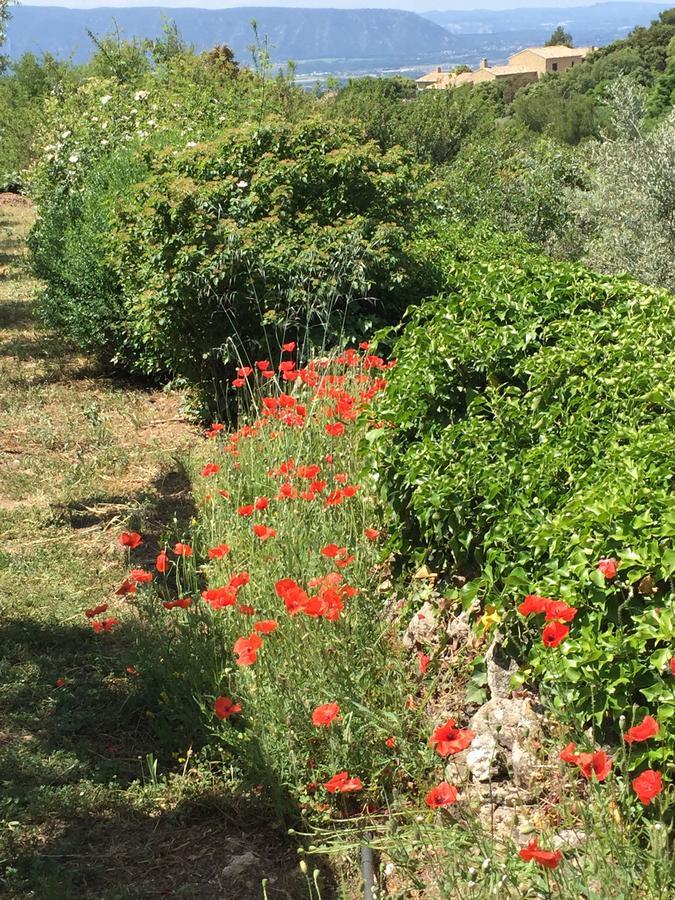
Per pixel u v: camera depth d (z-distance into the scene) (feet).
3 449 23.63
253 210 24.14
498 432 13.28
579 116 116.16
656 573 8.93
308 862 9.84
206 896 9.48
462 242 28.22
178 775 11.16
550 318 16.55
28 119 80.23
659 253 33.94
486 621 10.56
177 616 13.92
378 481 14.30
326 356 22.45
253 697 11.52
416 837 9.37
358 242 23.22
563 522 10.00
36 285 45.65
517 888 7.97
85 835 10.41
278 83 51.70
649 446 10.90
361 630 12.44
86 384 29.84
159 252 23.56
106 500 20.48
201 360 24.77
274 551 14.65
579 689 9.06
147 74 57.57
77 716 12.55
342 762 10.47
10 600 15.89
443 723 11.08
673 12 187.32
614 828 8.27
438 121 70.18
